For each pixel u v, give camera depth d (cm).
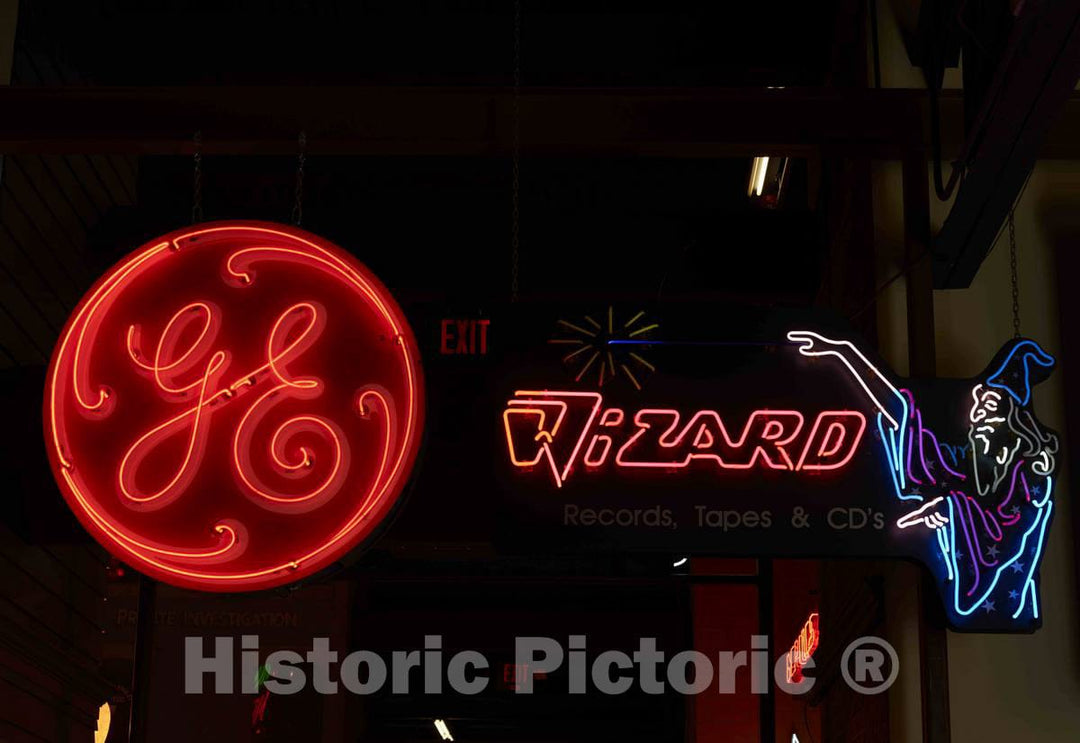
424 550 873
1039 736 546
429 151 608
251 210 833
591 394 517
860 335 524
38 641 680
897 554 500
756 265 771
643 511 503
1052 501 509
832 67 762
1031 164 504
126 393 501
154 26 784
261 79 816
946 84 609
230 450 493
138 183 845
